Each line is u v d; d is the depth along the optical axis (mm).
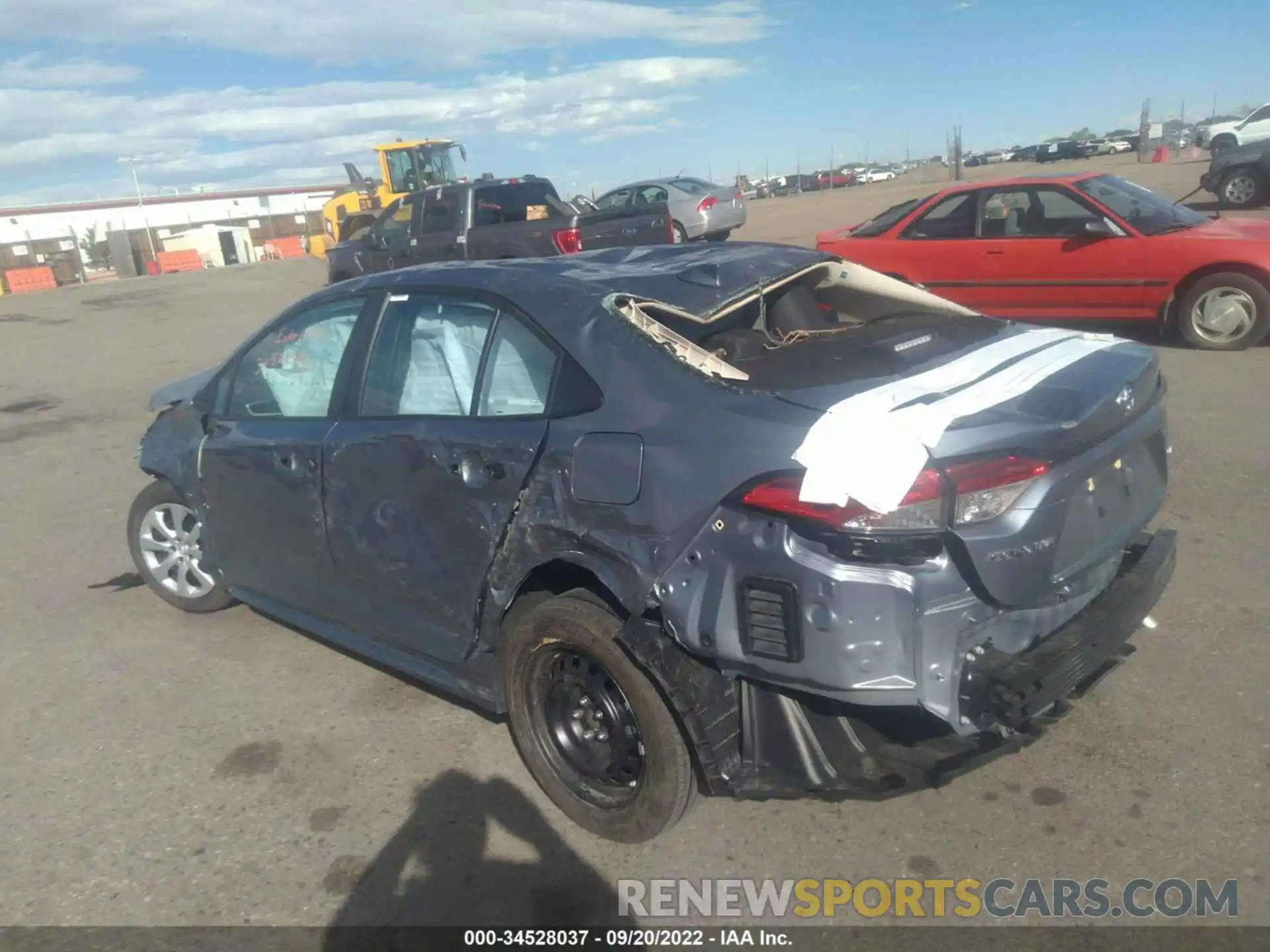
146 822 3568
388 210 16078
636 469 2971
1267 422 6934
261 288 23328
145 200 57375
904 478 2562
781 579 2709
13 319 20422
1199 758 3453
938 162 65938
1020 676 2752
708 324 3459
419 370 3766
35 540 6680
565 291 3420
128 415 10352
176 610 5410
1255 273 8719
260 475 4320
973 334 3709
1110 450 2996
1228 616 4367
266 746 4008
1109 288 9250
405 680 4477
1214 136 27000
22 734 4219
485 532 3398
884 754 2980
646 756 3121
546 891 3117
